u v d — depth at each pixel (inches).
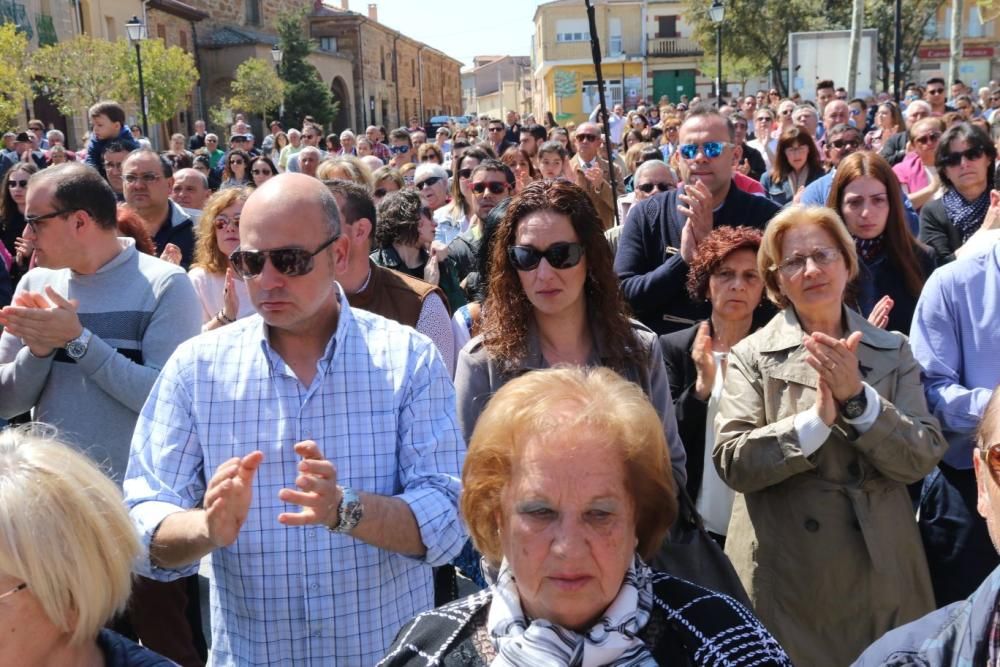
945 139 223.5
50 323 133.3
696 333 160.6
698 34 1658.5
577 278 124.3
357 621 102.7
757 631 75.7
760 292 160.6
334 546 102.0
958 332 143.8
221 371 104.7
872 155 184.4
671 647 75.5
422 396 106.5
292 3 2285.9
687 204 192.9
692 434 151.4
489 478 78.1
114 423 144.0
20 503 69.5
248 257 103.2
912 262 183.6
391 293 160.9
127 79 1061.1
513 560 75.2
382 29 2628.0
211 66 1782.7
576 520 73.4
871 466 124.9
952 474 140.2
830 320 133.8
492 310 128.7
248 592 102.7
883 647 71.4
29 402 146.2
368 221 159.0
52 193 144.6
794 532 127.2
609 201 340.8
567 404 76.1
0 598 69.3
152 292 149.9
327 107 1824.6
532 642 73.6
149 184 242.7
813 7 1529.3
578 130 404.5
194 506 104.1
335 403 103.9
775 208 200.7
